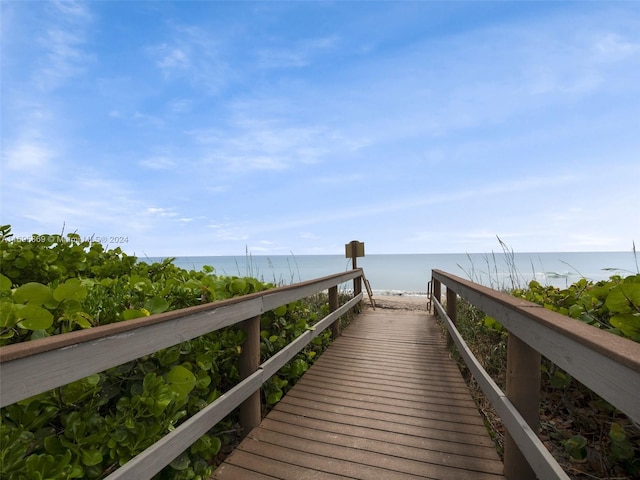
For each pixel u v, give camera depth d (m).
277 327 3.18
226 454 2.19
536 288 3.34
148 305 1.97
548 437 2.12
